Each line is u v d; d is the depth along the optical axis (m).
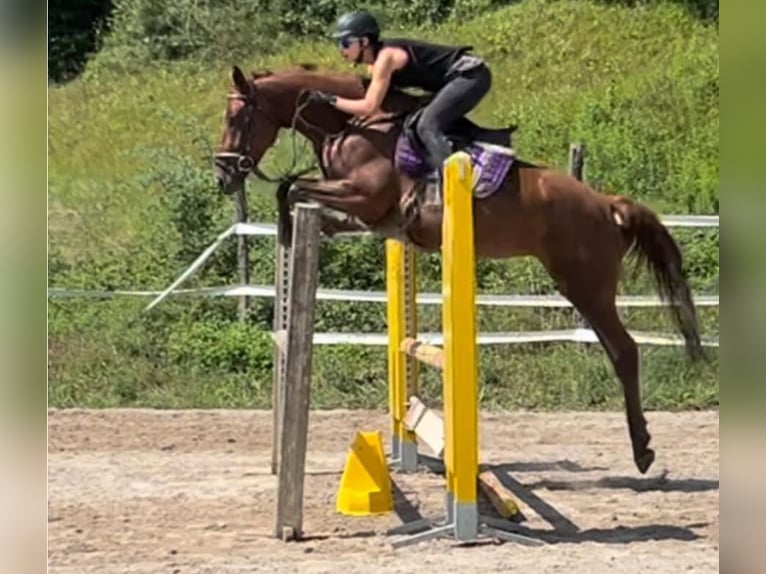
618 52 18.95
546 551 6.14
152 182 15.03
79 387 11.48
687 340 7.78
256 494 7.55
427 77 7.35
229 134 7.87
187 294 12.30
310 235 6.34
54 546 6.23
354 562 5.89
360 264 13.35
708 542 6.35
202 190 14.10
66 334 12.32
